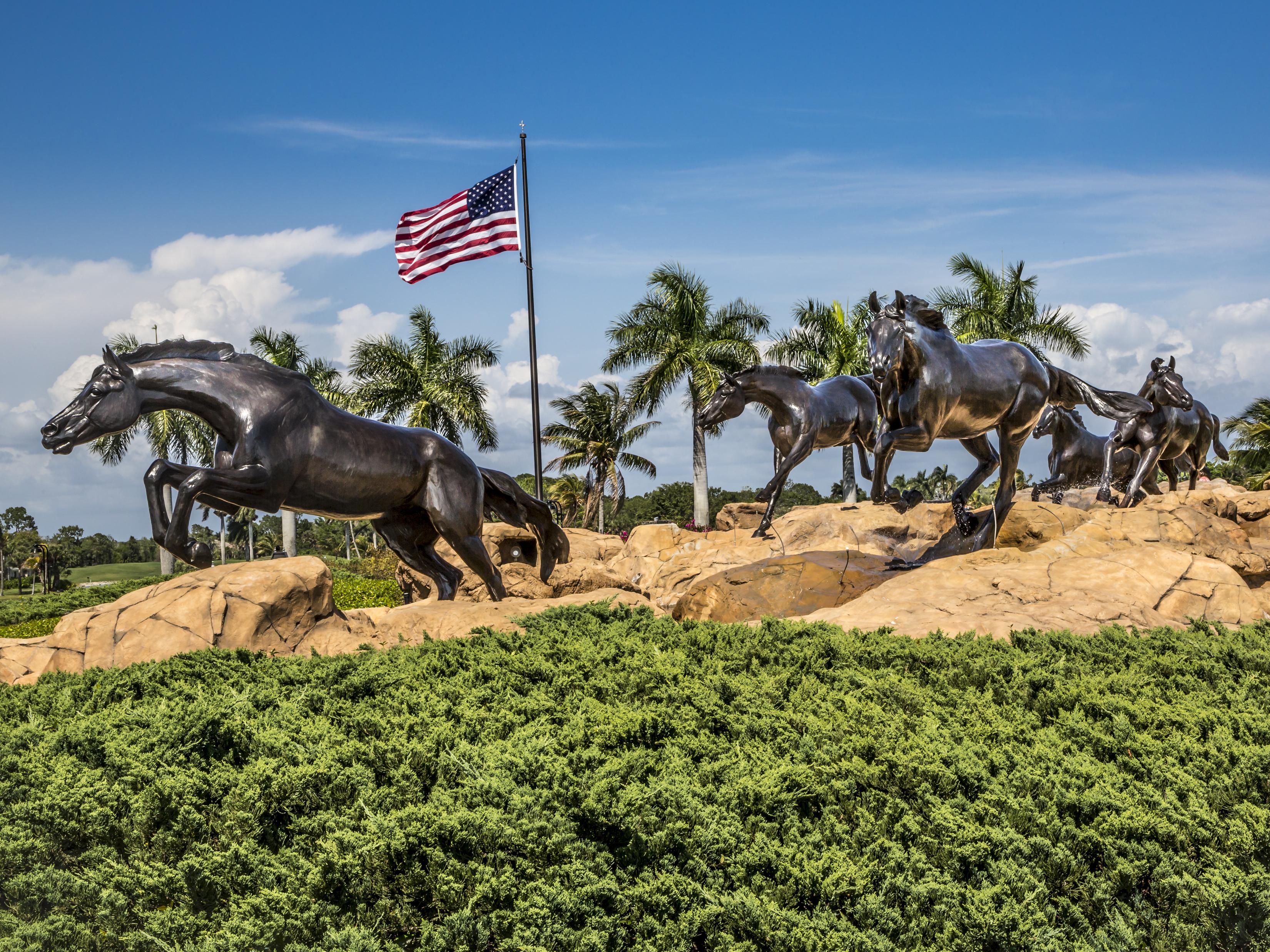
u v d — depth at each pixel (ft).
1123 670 21.43
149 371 28.94
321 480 31.04
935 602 27.63
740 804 14.33
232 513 30.53
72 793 14.97
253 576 27.63
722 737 17.35
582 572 49.26
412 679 21.33
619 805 13.78
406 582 51.42
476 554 34.88
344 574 112.78
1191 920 12.13
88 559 360.28
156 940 11.91
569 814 13.80
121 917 12.74
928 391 33.35
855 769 15.16
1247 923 11.98
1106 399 37.81
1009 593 28.09
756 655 23.20
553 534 39.32
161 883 13.05
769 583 34.45
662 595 49.60
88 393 28.09
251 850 13.84
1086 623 25.82
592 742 16.75
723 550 50.85
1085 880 12.86
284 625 27.43
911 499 35.24
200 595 26.84
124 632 26.00
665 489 235.20
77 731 17.31
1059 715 18.58
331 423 31.27
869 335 33.27
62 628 26.27
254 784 15.11
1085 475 61.67
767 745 16.65
